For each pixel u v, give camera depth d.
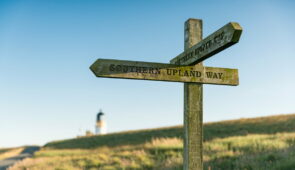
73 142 44.97
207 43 3.79
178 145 19.17
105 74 3.68
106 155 18.66
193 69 4.12
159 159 14.75
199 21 4.42
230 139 19.64
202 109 4.18
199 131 4.12
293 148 11.80
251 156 10.95
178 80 4.01
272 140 15.90
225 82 4.26
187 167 4.03
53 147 40.62
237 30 3.26
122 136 42.00
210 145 16.59
